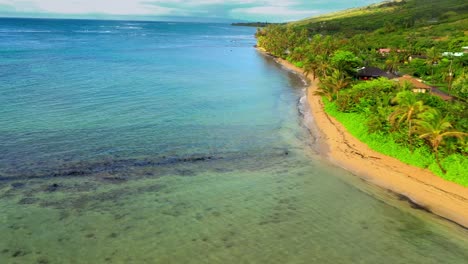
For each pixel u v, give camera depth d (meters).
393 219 28.14
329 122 50.81
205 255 23.52
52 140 40.78
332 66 74.31
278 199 30.70
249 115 54.38
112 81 75.69
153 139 42.88
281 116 54.31
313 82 86.12
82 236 24.73
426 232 26.61
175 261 22.86
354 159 38.25
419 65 91.25
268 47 163.75
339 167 36.88
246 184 33.06
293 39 146.50
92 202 28.81
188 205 29.22
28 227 25.31
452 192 30.97
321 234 26.16
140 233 25.39
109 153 38.22
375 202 30.52
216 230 26.17
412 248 24.91
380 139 40.81
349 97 53.81
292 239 25.47
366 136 42.53
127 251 23.53
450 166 33.50
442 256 24.17
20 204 27.91
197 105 59.06
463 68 74.19
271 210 29.03
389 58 102.50
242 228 26.53
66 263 22.23
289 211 28.97
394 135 39.56
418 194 31.30
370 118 43.88
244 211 28.73
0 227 25.09
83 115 50.47
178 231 25.83
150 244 24.31
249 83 81.69
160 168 35.44
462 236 26.12
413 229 26.95
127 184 31.98
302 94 71.31
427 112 36.19
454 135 33.59
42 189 30.27
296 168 36.56
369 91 53.41
